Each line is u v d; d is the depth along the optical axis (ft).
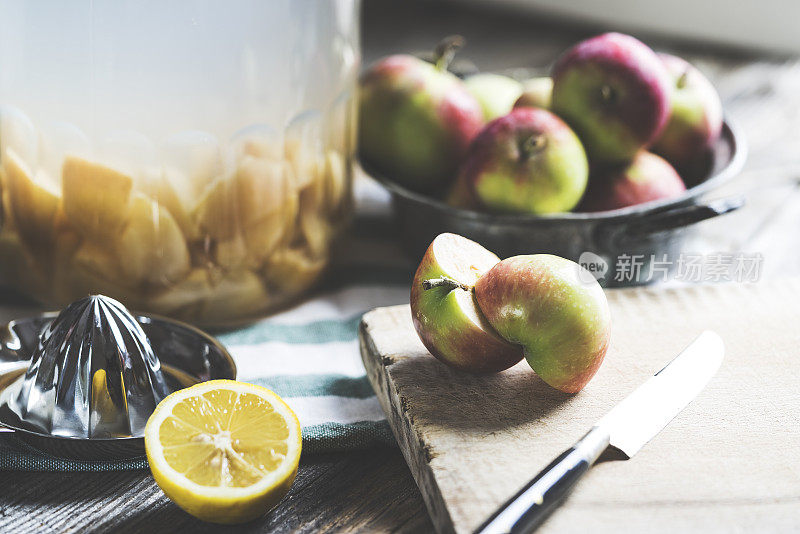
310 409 2.17
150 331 2.21
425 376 2.08
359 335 2.28
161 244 2.28
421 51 3.75
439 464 1.90
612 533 1.79
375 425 2.11
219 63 2.17
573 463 1.84
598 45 2.36
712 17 3.84
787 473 1.90
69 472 2.02
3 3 2.15
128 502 1.96
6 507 1.95
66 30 2.13
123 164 2.21
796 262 2.68
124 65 2.15
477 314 2.01
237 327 2.44
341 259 2.63
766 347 2.19
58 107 2.19
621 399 2.05
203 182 2.25
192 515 1.92
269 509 1.91
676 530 1.80
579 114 2.38
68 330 2.02
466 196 2.49
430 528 1.93
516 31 4.00
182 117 2.19
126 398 2.03
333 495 1.99
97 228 2.27
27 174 2.29
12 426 2.01
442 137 2.53
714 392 2.06
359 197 3.03
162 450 1.87
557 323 1.94
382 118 2.55
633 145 2.39
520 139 2.33
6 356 2.15
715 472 1.90
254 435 1.91
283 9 2.20
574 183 2.34
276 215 2.35
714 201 2.31
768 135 3.24
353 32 2.43
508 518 1.77
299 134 2.33
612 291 2.35
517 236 2.36
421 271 2.06
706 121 2.52
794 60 3.78
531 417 2.00
